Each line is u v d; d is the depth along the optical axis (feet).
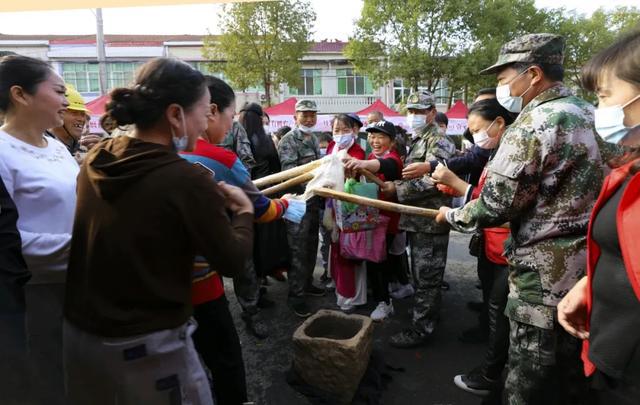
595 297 4.13
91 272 3.91
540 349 5.49
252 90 64.95
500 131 8.72
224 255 3.89
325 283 13.80
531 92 5.83
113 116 4.05
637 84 3.73
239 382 6.30
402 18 48.80
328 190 7.53
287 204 6.65
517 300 5.68
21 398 4.75
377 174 9.98
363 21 50.37
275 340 10.26
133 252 3.76
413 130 10.27
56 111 5.84
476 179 9.33
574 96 5.59
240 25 50.83
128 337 3.84
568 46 53.06
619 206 3.66
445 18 47.55
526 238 5.53
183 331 4.09
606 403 4.18
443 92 69.05
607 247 3.98
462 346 9.89
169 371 3.99
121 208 3.77
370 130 10.23
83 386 4.15
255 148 12.25
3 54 6.47
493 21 49.21
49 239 5.54
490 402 7.66
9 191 5.35
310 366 8.05
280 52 51.62
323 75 78.48
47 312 5.75
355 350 7.66
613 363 3.85
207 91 4.40
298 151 13.14
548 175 5.30
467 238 18.71
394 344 9.84
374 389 8.11
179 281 4.00
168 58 4.22
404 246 11.58
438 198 9.26
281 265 10.87
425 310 9.66
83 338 4.02
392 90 78.13
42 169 5.70
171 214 3.78
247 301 10.30
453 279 14.16
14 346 4.66
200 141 5.70
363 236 10.18
